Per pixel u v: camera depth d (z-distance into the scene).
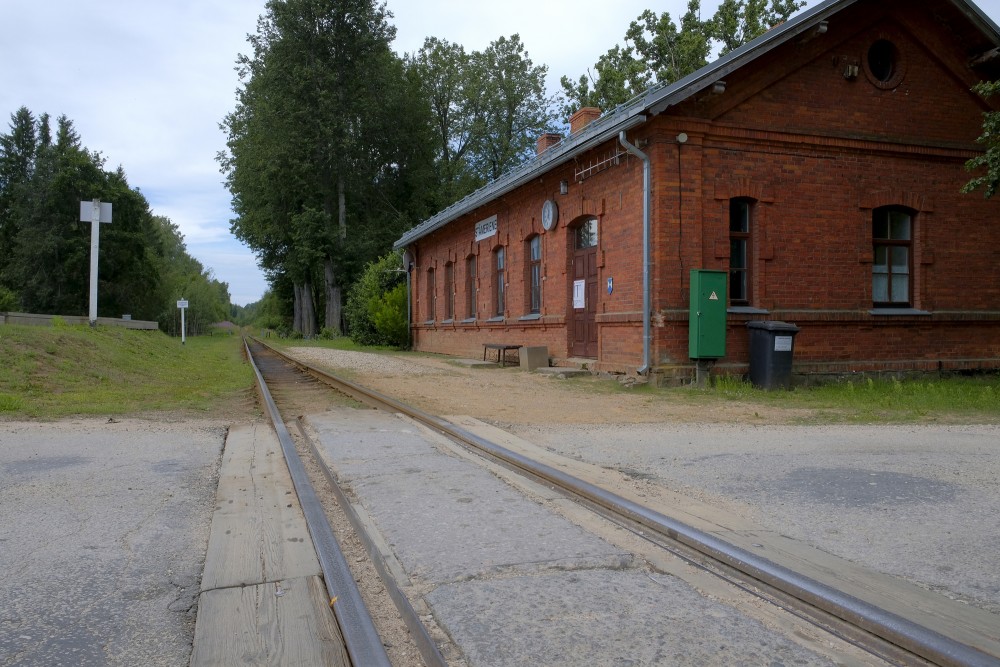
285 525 4.58
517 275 20.08
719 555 3.80
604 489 5.18
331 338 46.53
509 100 50.31
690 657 2.78
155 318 71.50
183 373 17.58
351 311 36.78
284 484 5.68
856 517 4.67
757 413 9.87
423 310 29.67
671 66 33.19
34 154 70.00
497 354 20.97
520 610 3.21
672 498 5.04
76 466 6.27
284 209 46.47
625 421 9.16
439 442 7.44
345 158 44.75
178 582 3.68
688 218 13.32
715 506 4.91
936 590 3.47
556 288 17.69
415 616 3.13
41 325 16.75
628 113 12.95
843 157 14.47
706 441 7.54
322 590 3.51
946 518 4.65
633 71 34.06
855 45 14.56
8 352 12.32
